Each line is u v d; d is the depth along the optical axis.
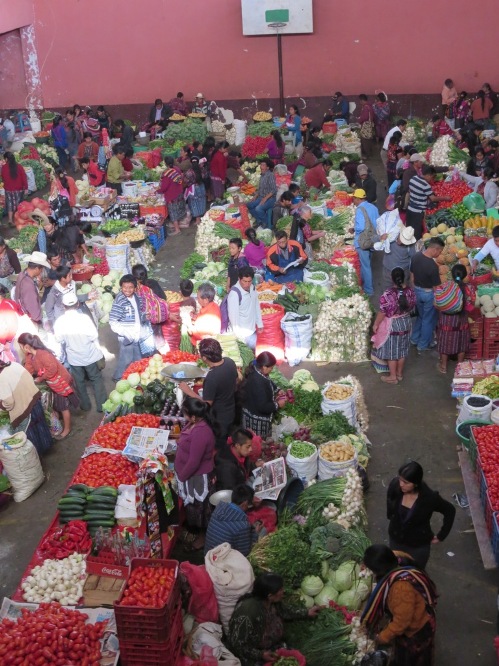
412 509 6.23
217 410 8.12
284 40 22.83
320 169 15.81
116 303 9.80
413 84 22.69
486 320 10.39
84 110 23.34
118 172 17.31
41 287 12.23
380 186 18.91
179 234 16.83
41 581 6.61
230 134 22.27
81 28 23.47
